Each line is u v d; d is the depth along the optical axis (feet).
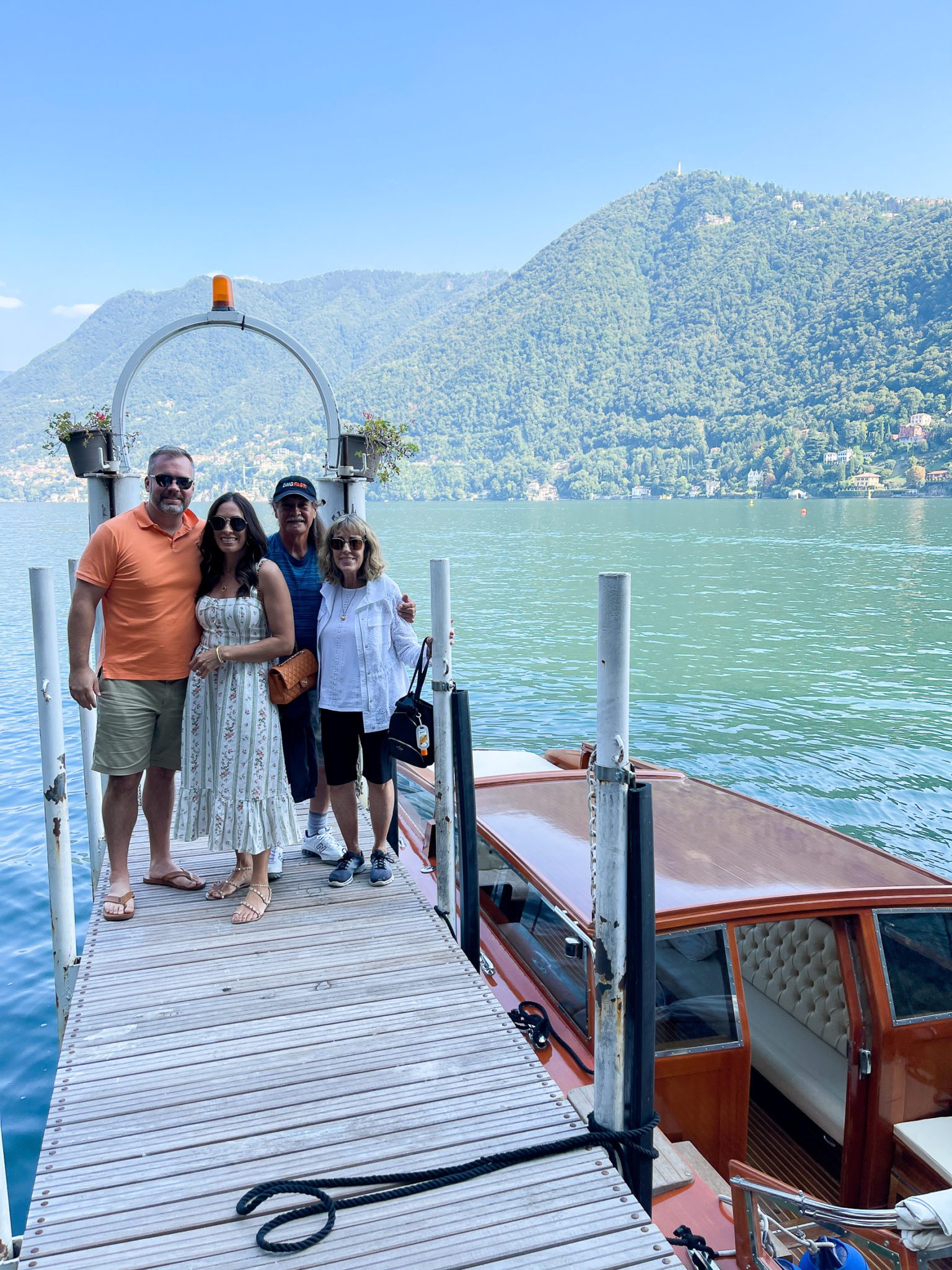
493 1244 6.70
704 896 10.23
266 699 11.67
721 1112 9.98
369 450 17.85
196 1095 8.36
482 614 105.70
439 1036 9.36
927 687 64.18
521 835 12.44
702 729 51.57
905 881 10.96
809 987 12.53
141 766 11.84
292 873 13.71
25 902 28.37
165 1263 6.47
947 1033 10.55
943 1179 9.71
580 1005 10.25
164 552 11.61
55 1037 20.44
